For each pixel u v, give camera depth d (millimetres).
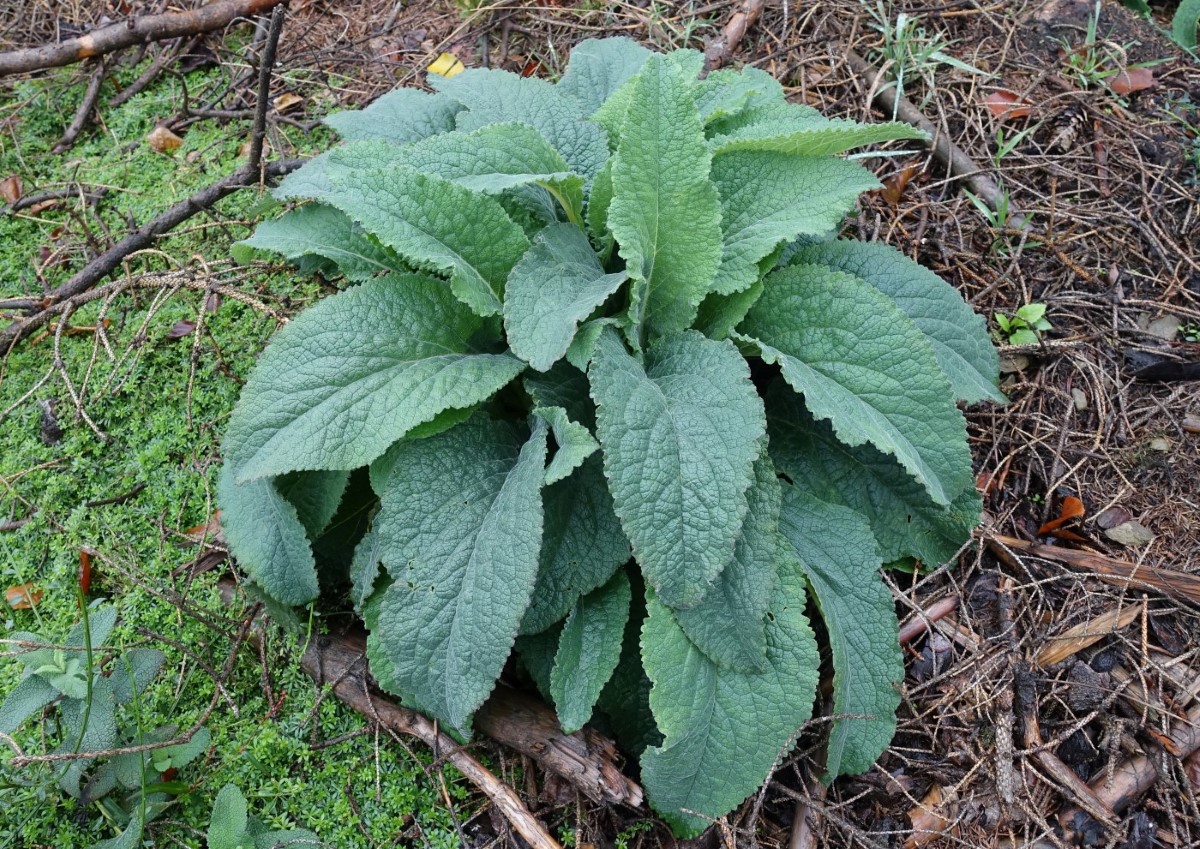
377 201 2068
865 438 2029
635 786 2174
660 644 2025
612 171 2203
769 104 2617
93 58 4094
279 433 2035
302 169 2598
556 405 2180
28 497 2930
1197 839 2207
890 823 2307
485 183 2174
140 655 2230
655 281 2279
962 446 2154
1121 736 2311
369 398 2070
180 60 4230
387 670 2227
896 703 2260
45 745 2316
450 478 2146
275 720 2420
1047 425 2855
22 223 3664
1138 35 3688
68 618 2639
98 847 2064
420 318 2221
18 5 4379
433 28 4156
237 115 3859
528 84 2664
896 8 3852
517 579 1921
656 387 2100
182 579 2695
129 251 3295
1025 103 3525
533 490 1963
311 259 2734
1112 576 2525
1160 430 2812
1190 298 3049
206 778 2314
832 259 2621
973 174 3350
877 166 3424
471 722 2279
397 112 2738
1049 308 3096
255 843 2072
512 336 2041
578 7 4066
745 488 1914
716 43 3699
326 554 2572
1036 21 3748
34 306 3156
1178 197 3250
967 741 2352
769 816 2332
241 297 2719
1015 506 2742
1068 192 3330
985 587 2596
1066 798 2262
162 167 3801
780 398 2564
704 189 2121
